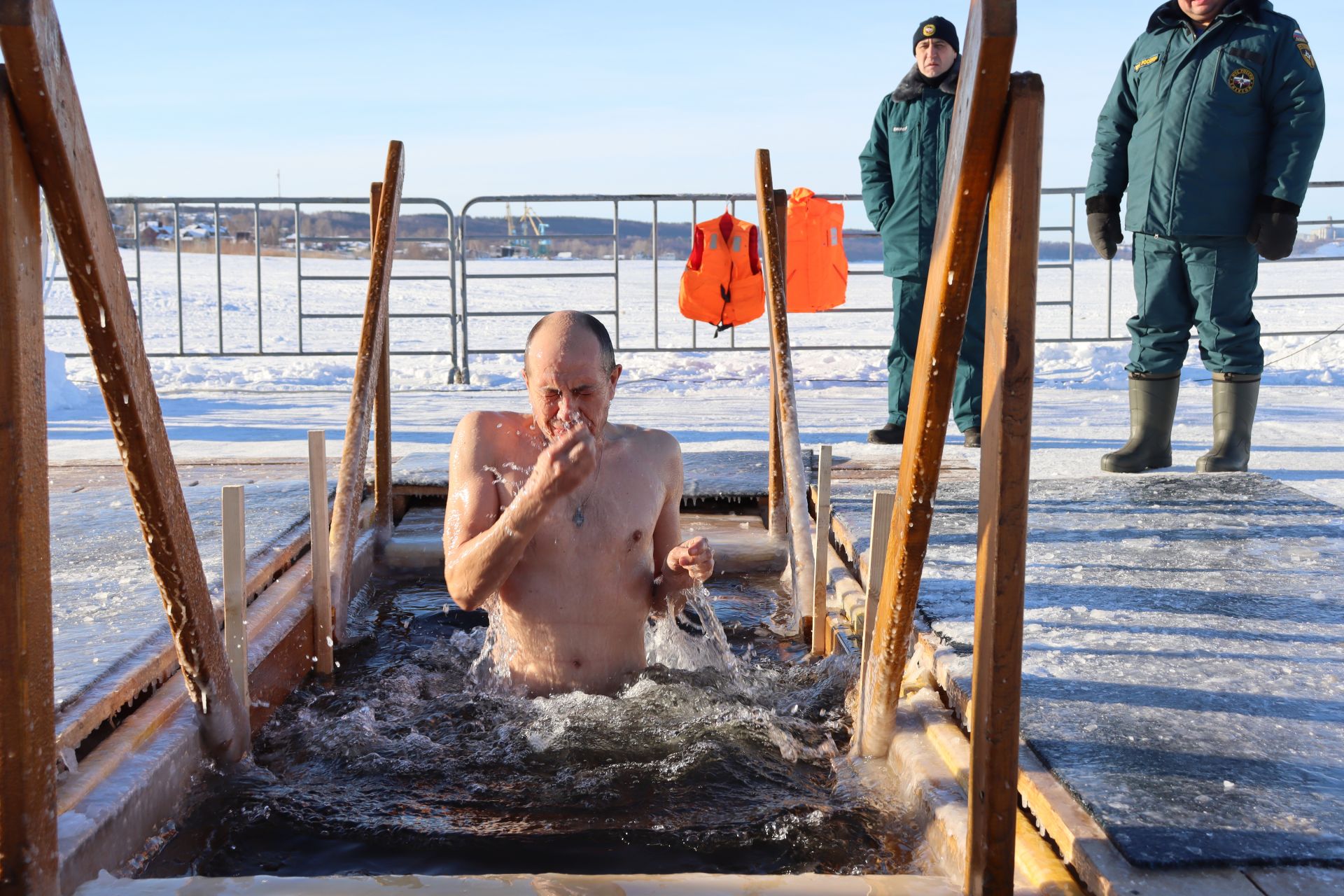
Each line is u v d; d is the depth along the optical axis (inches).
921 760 88.1
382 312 150.9
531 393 100.4
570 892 67.5
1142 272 205.9
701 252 377.1
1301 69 187.0
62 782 77.9
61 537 149.3
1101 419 289.6
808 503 185.0
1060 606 120.4
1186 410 305.4
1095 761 79.0
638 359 482.9
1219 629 111.7
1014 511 61.9
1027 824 76.4
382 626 146.5
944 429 69.5
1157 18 199.6
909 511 73.7
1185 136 192.9
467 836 83.7
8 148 60.2
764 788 92.4
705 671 118.6
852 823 86.2
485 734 101.6
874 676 90.1
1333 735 84.4
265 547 143.2
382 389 174.2
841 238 380.5
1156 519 163.9
